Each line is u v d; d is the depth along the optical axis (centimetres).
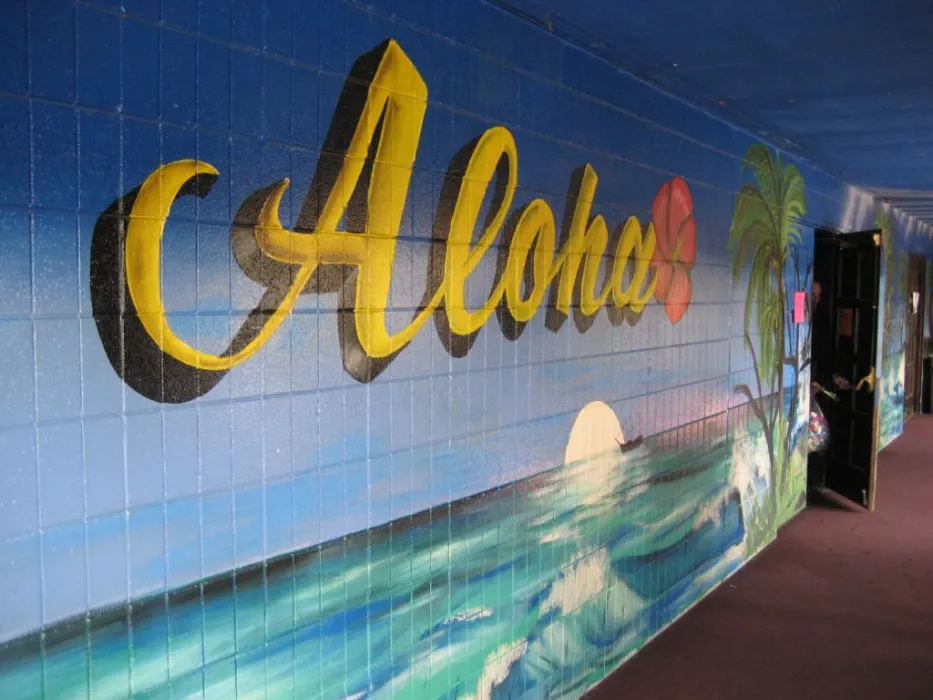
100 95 181
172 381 200
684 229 449
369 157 247
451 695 296
